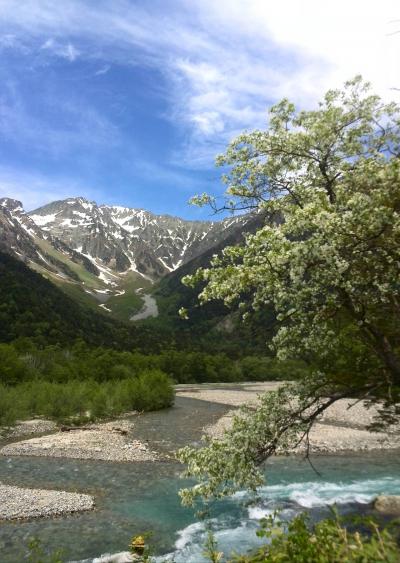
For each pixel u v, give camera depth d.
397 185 6.95
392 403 8.18
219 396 58.78
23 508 15.04
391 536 4.38
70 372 64.38
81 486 18.20
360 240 6.98
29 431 30.94
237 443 8.45
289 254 7.04
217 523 14.60
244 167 9.49
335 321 8.25
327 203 7.78
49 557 11.49
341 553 4.11
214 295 8.01
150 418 37.88
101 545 12.43
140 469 21.05
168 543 12.88
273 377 103.38
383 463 22.03
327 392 8.62
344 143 9.15
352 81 9.08
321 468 21.22
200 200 9.94
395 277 7.30
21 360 61.47
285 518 14.93
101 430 31.20
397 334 7.71
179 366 96.38
